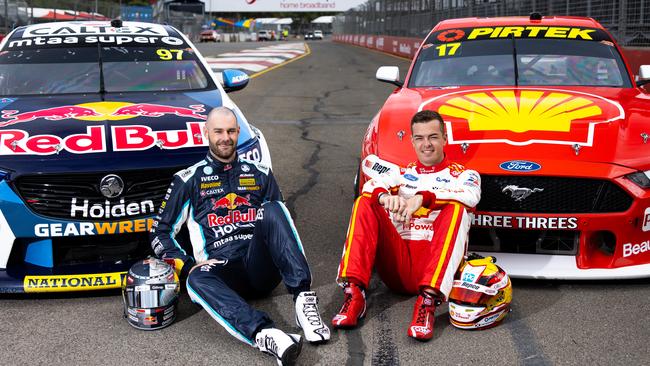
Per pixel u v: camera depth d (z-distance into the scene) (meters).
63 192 3.36
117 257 3.47
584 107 3.78
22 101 4.15
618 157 3.38
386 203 2.96
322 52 34.00
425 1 25.81
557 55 4.63
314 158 6.86
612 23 11.28
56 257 3.42
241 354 2.80
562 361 2.68
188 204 3.14
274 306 3.30
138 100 4.20
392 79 4.92
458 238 2.91
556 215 3.35
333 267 3.82
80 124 3.69
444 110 3.84
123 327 3.07
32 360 2.75
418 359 2.72
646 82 4.63
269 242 2.98
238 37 72.25
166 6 53.47
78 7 28.53
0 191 3.30
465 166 3.38
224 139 3.06
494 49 4.75
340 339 2.92
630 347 2.79
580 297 3.31
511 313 3.15
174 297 3.06
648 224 3.39
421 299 2.91
